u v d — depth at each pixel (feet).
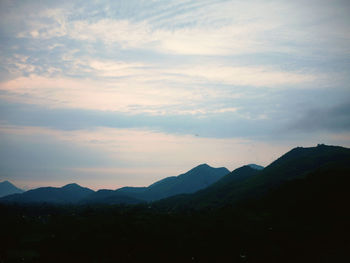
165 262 236.63
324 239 271.90
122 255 241.55
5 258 227.61
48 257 233.76
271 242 273.13
